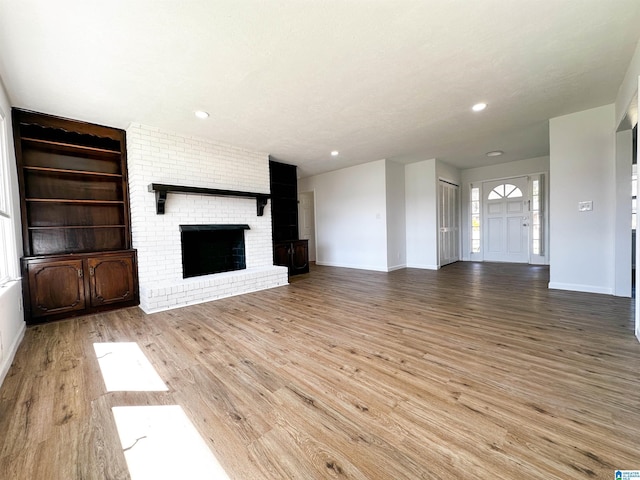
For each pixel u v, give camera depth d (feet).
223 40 6.40
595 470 3.51
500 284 14.32
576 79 8.70
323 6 5.48
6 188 8.45
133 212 11.60
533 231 20.34
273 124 11.68
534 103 10.39
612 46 7.04
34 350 7.54
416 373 6.00
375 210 19.70
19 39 6.11
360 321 9.41
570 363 6.19
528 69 8.02
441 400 5.05
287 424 4.55
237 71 7.69
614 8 5.76
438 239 19.86
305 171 22.09
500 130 13.17
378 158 18.67
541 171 19.69
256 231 15.67
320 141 14.21
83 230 11.55
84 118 10.64
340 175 21.75
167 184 11.96
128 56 6.88
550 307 10.18
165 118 10.79
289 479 3.54
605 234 11.35
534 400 4.96
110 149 11.88
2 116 8.16
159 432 4.44
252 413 4.84
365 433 4.30
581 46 7.02
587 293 11.76
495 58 7.43
